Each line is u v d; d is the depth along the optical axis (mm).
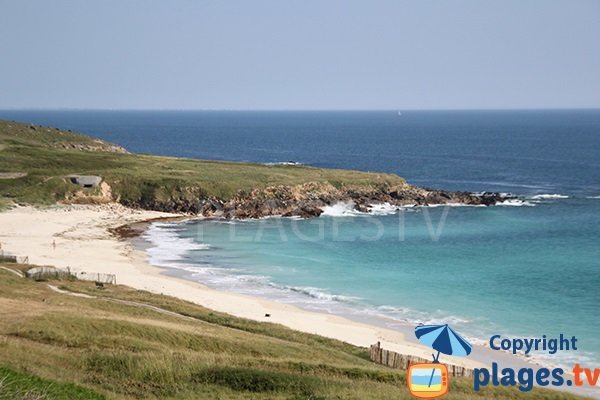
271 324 54188
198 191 116938
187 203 114938
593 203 129375
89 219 104938
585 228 104125
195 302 61562
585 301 64375
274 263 80750
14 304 46250
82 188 114875
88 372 34094
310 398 33000
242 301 63594
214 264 80000
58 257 78875
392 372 38844
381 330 55812
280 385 34406
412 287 69938
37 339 38531
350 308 62469
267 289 69000
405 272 76500
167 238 95062
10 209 106312
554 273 75688
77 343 38406
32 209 107438
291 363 38438
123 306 51875
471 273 75875
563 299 65188
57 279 62812
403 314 60625
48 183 114375
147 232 98750
